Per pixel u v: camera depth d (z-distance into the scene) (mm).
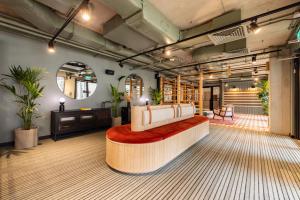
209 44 4621
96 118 5039
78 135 4746
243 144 4082
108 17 3365
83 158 3029
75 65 5133
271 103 5332
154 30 3078
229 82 13328
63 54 4660
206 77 10016
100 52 4906
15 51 3766
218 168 2697
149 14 2729
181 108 4555
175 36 3627
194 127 3973
